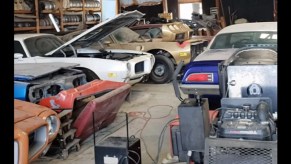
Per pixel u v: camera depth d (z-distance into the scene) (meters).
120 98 4.80
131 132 4.92
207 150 2.58
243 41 5.78
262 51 3.60
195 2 17.16
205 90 4.86
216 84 4.77
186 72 4.99
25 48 6.10
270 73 3.20
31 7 9.61
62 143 4.06
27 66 5.00
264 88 3.23
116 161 3.11
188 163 2.88
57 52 6.18
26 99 4.26
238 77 3.30
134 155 3.20
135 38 8.70
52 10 10.40
